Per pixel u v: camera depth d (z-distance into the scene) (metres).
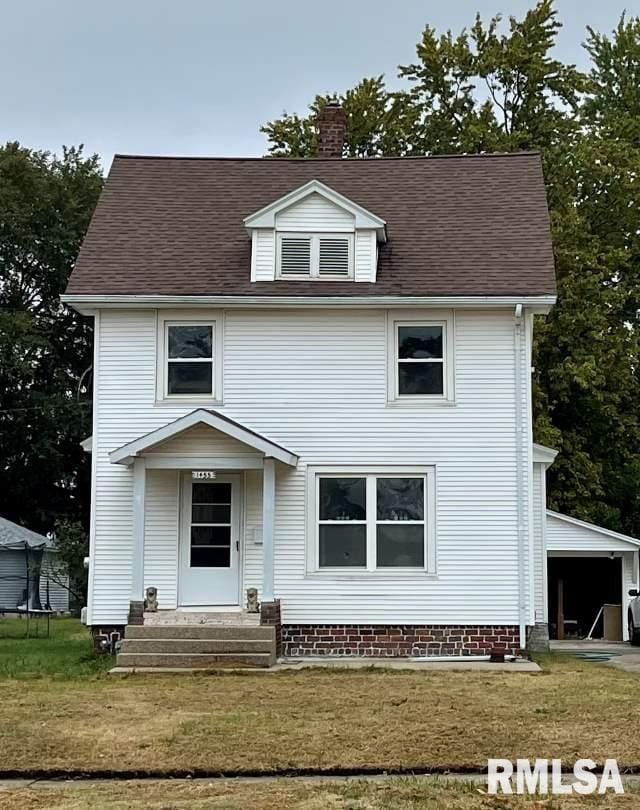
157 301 19.89
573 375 32.34
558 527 27.88
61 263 47.03
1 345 43.97
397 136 35.41
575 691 14.76
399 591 19.61
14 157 46.69
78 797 9.25
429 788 9.46
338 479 19.94
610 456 37.81
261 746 11.09
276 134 36.56
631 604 26.28
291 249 20.61
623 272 37.00
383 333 20.09
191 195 23.03
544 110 35.47
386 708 13.31
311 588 19.66
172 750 10.95
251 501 20.05
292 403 19.98
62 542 35.41
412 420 19.88
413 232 21.83
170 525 19.98
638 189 34.59
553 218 33.19
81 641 23.73
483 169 23.61
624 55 40.53
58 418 45.25
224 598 19.89
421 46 36.00
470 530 19.67
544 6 35.66
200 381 20.14
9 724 12.32
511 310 19.98
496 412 19.83
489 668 17.78
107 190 22.94
